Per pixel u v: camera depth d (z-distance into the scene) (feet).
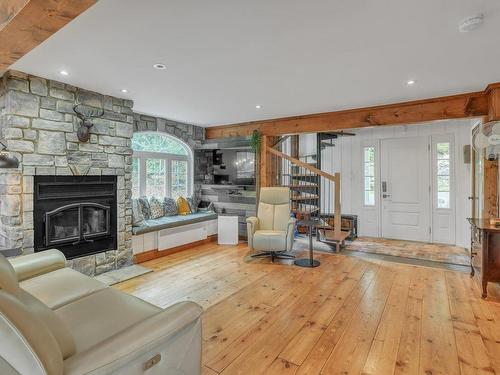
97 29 7.11
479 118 12.57
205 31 7.24
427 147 18.71
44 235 10.77
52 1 4.36
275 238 13.92
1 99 10.36
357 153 21.01
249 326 8.14
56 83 10.93
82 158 11.75
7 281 4.76
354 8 6.26
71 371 3.41
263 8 6.26
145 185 17.13
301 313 8.91
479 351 6.96
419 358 6.71
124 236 13.37
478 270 10.91
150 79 10.68
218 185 19.21
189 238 16.85
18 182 10.06
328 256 15.21
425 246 17.53
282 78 10.55
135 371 3.98
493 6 6.16
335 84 11.21
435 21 6.77
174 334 4.45
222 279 11.85
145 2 6.00
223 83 11.14
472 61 9.04
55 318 4.70
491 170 11.98
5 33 5.32
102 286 6.88
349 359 6.68
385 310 9.10
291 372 6.24
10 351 3.14
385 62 9.13
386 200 19.97
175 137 18.31
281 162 20.81
